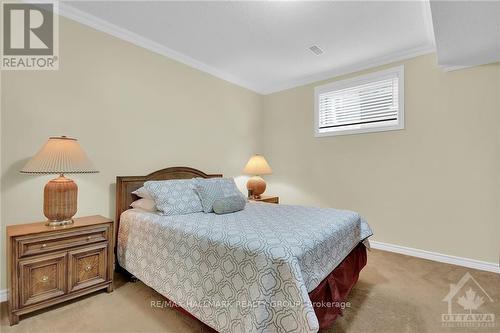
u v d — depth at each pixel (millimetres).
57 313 1811
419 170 3002
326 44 2898
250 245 1438
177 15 2377
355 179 3504
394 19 2393
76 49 2355
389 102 3244
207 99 3572
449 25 1970
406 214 3094
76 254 1936
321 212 2379
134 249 2232
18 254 1685
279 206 2781
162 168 3027
